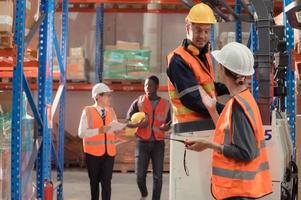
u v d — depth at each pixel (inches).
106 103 284.2
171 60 161.8
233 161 138.8
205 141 142.5
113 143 281.0
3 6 164.4
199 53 164.1
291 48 206.8
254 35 254.5
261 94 169.9
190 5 198.4
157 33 518.3
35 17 195.0
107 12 504.1
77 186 378.3
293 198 181.5
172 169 164.9
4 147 175.5
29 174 202.4
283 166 158.2
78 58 478.0
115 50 472.1
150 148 301.9
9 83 421.1
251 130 136.6
